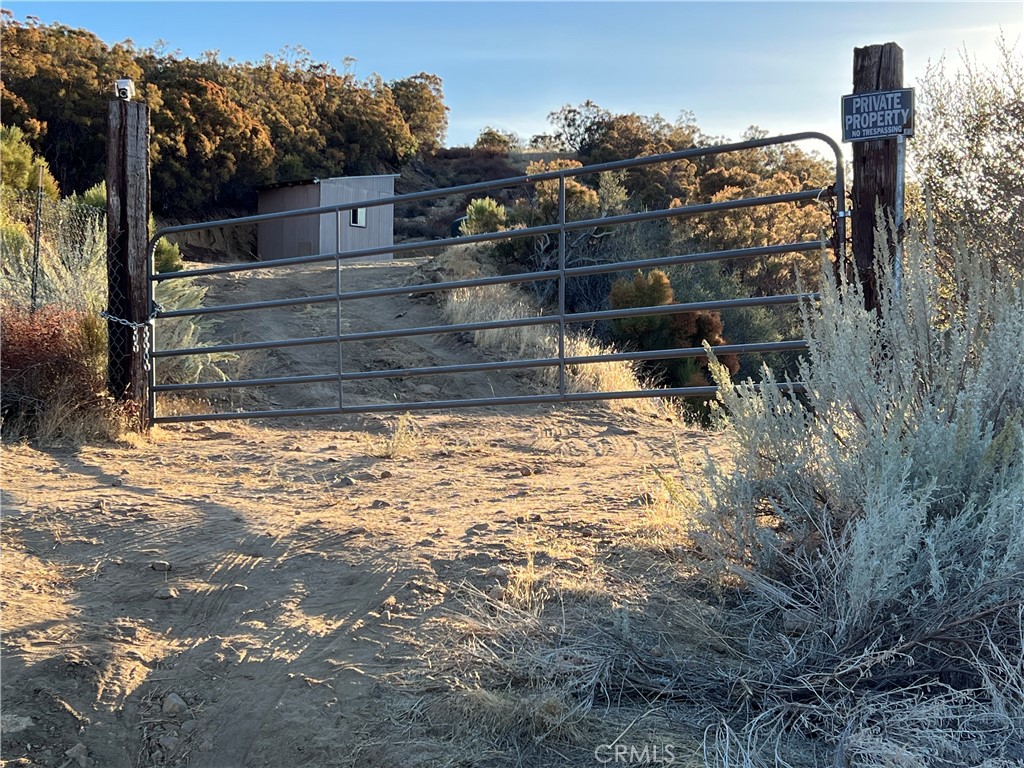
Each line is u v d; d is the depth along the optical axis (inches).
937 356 156.4
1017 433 136.1
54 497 218.5
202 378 422.0
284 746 121.0
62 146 1477.6
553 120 2664.9
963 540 130.1
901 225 224.5
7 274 390.6
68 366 313.0
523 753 114.9
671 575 161.6
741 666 130.0
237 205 1753.2
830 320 160.1
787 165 1829.5
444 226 2005.4
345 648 141.3
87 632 148.1
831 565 143.1
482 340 536.1
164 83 1643.7
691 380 567.8
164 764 121.0
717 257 264.8
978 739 112.3
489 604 150.8
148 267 338.3
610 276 821.2
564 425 372.5
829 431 149.9
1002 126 290.5
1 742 121.7
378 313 627.2
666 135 2294.5
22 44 1496.1
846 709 118.0
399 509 214.5
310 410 323.3
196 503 218.8
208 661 140.2
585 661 130.3
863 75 229.0
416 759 114.5
